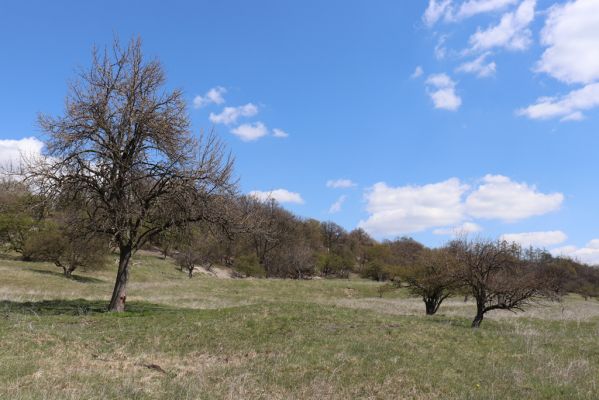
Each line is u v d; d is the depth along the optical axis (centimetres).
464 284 2228
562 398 931
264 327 1592
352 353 1274
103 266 4734
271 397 919
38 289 3434
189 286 5012
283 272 9194
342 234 12612
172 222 2148
